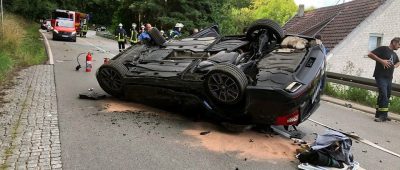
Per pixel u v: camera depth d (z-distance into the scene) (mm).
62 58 15789
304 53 6449
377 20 17109
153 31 8344
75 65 13836
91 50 21016
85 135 5836
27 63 13367
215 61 6793
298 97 5590
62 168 4617
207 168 4844
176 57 7680
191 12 30812
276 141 6047
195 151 5422
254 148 5672
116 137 5820
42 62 14219
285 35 7195
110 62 7906
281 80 5824
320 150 4945
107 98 8336
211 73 6145
